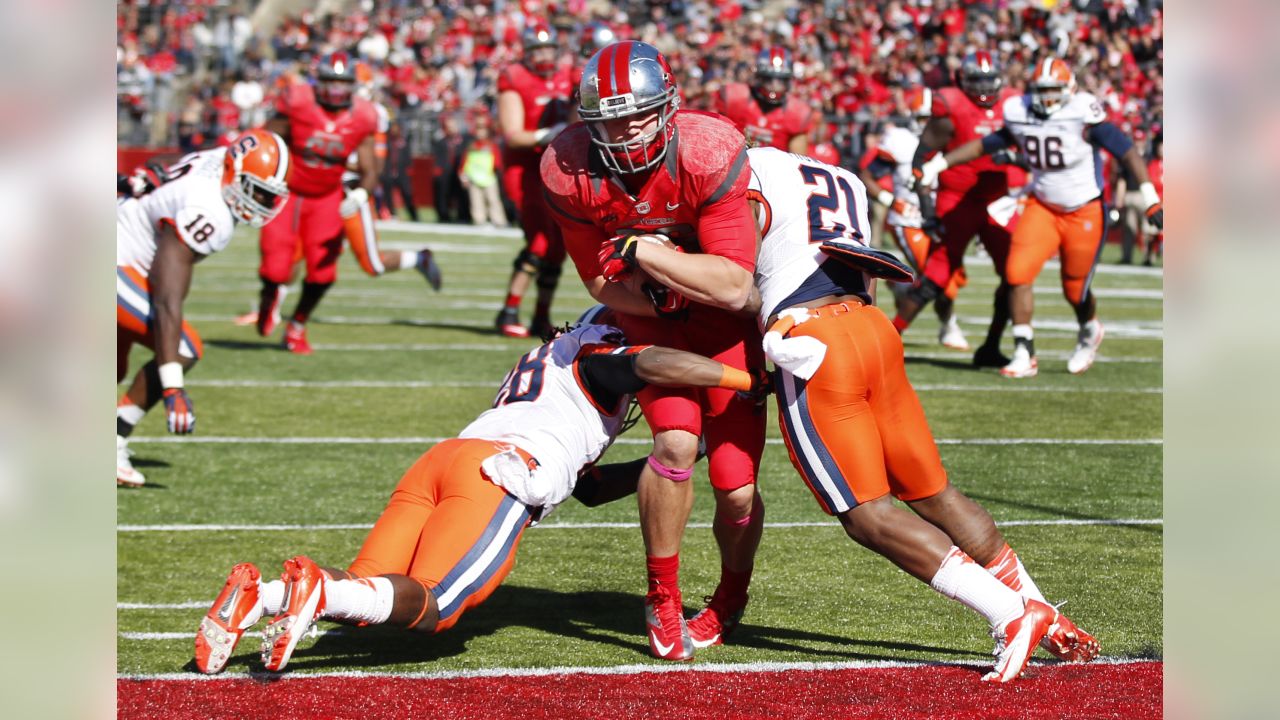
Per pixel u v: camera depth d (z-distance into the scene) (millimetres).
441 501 13578
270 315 37938
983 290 59125
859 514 13195
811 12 100562
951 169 34094
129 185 20578
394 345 39281
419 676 13531
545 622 15648
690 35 103375
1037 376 34531
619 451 26281
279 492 22094
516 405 14328
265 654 12023
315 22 113750
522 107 38562
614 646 14688
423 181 101875
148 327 20781
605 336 14367
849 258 13469
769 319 13523
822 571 17781
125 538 19219
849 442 13078
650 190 13297
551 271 40344
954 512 13797
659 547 13961
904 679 13406
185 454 24953
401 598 12625
